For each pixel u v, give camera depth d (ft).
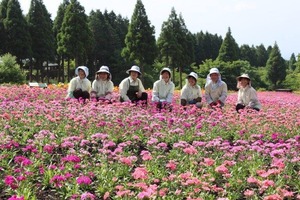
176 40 194.70
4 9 180.55
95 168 20.58
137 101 41.83
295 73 304.09
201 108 39.99
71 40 172.86
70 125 28.76
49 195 17.79
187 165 21.63
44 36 184.96
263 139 30.25
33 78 210.79
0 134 24.48
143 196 14.84
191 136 28.71
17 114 30.09
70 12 174.19
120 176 20.29
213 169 20.71
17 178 17.58
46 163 21.86
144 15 179.11
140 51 178.60
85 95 42.60
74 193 17.15
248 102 40.70
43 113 31.89
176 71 241.14
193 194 16.60
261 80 273.75
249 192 16.92
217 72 41.09
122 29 267.59
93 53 214.28
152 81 203.92
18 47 171.83
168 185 18.48
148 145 25.52
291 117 35.47
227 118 33.91
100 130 28.30
